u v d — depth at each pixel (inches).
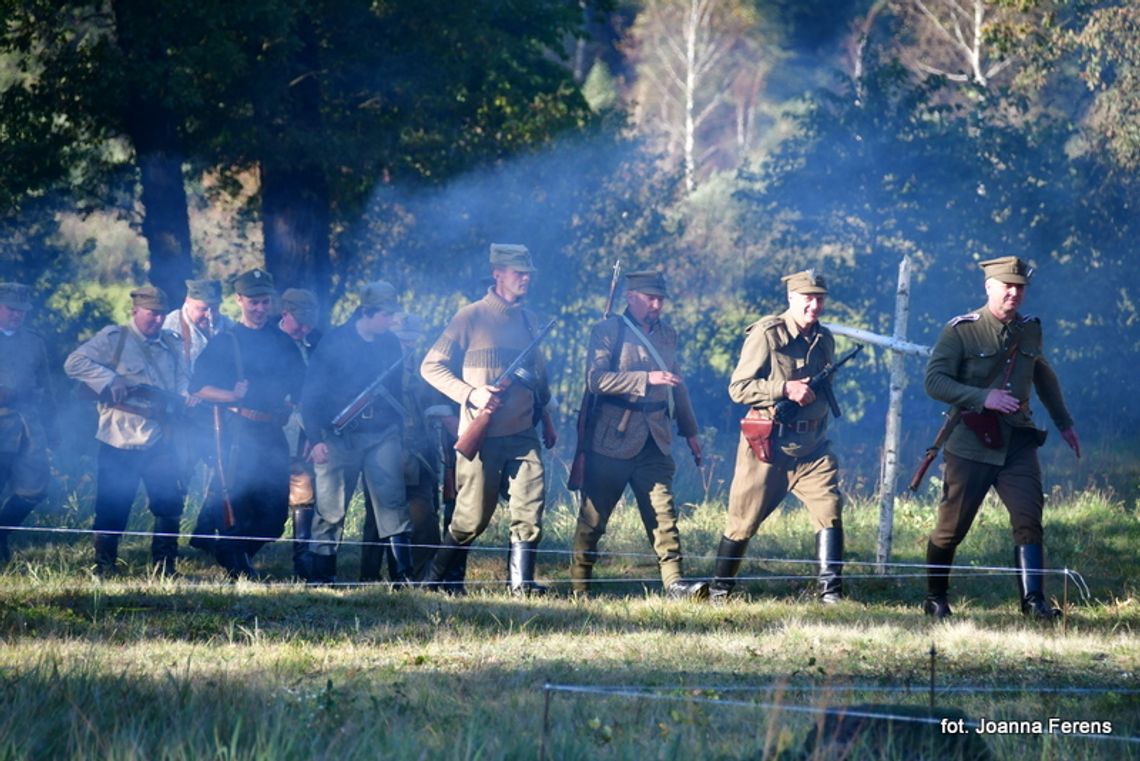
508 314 1272.1
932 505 1862.7
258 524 1381.6
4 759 649.0
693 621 1143.6
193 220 3494.1
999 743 727.7
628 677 898.1
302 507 1382.9
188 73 2178.9
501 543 1601.9
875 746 681.6
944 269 2468.0
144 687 792.3
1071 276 2469.2
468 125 2780.5
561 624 1123.9
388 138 2474.2
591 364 1278.3
